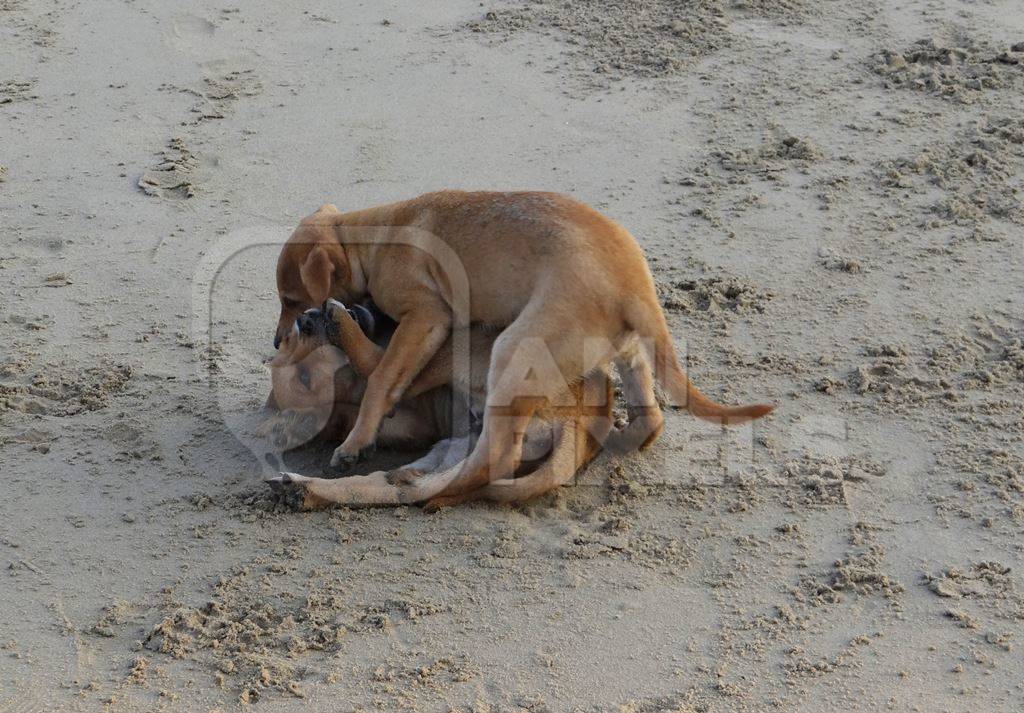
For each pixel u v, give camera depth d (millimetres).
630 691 5391
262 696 5344
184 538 6414
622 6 13781
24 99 12031
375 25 13586
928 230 9664
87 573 6148
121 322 8594
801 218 9867
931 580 6078
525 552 6312
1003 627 5762
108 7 14109
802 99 11734
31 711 5234
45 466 7000
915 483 6867
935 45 12602
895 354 8094
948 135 11008
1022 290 8844
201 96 12086
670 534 6469
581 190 10312
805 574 6160
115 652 5629
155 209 10156
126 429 7332
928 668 5512
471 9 13977
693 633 5758
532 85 12141
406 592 6012
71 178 10625
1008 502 6660
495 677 5473
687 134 11211
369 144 11117
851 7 13633
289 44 13156
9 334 8398
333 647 5652
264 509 6637
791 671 5504
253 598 5965
